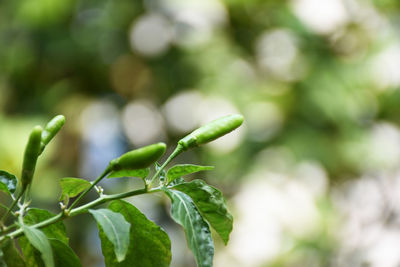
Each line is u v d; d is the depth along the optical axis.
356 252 4.43
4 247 1.02
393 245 4.36
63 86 4.79
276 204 4.23
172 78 4.62
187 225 1.00
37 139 0.94
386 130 4.59
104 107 4.93
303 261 4.27
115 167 0.95
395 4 4.54
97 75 4.89
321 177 4.41
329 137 4.39
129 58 4.77
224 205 1.08
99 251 4.70
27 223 1.10
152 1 4.66
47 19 4.53
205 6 4.36
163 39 4.62
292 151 4.24
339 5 4.44
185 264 4.64
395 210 4.50
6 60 4.71
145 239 1.11
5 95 4.66
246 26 4.62
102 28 4.67
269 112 4.32
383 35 4.56
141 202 4.55
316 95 4.27
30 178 0.96
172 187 1.07
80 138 4.82
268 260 4.20
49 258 0.91
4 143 3.97
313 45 4.51
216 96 4.34
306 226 4.23
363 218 4.55
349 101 4.32
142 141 4.87
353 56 4.58
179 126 4.63
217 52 4.46
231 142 4.28
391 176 4.53
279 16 4.46
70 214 1.00
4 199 3.97
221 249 4.30
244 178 4.29
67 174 4.77
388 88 4.50
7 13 4.62
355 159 4.31
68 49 4.68
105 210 0.98
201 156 4.43
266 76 4.50
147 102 4.83
